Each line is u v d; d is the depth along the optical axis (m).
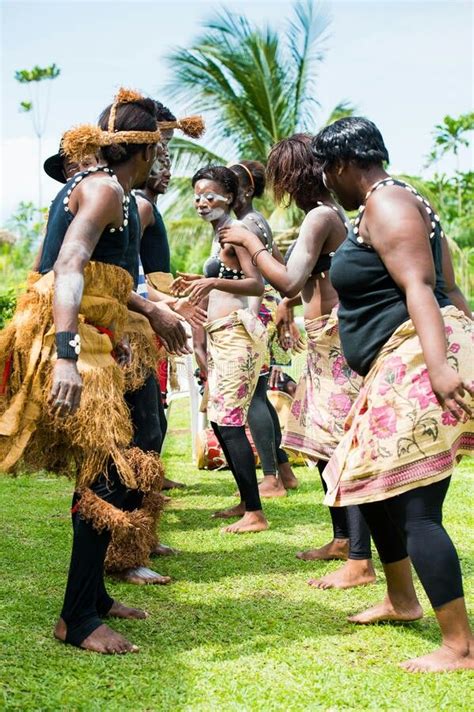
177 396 7.19
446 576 2.70
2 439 2.77
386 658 2.83
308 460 4.05
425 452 2.70
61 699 2.46
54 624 3.08
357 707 2.45
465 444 2.91
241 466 4.61
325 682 2.61
